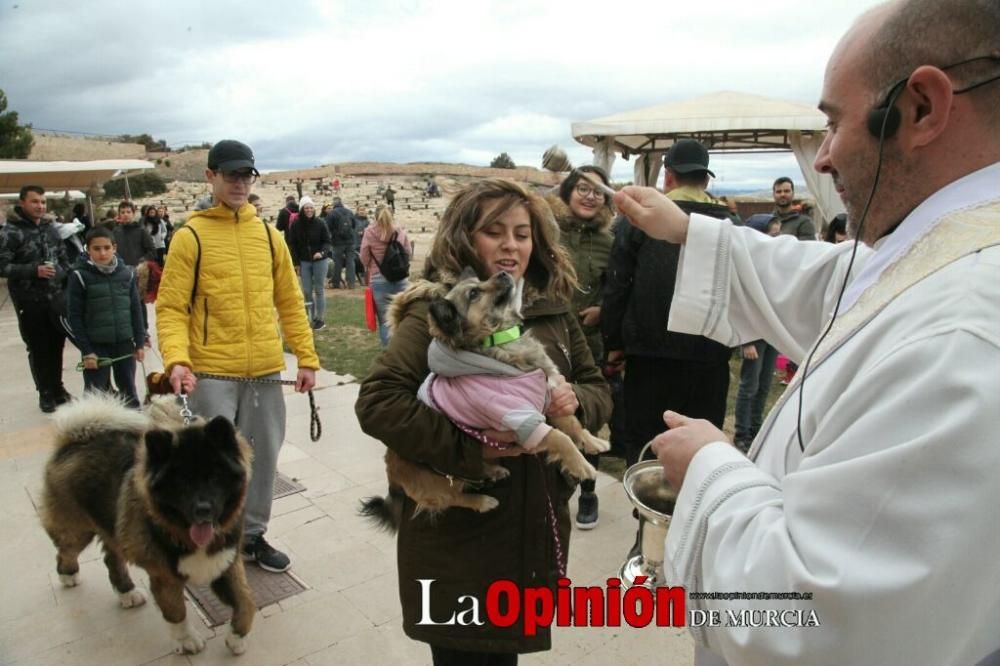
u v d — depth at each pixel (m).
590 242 4.33
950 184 1.02
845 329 1.08
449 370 1.84
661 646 2.95
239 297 3.31
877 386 0.88
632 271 3.66
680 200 3.66
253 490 3.54
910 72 1.01
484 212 1.99
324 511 4.24
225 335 3.30
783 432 1.20
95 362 5.58
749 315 1.81
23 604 3.31
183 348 3.12
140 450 2.75
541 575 2.00
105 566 3.61
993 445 0.74
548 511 2.00
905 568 0.76
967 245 0.91
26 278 6.20
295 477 4.75
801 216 7.03
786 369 7.39
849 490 0.82
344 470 4.88
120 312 5.75
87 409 3.23
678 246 3.47
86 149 54.06
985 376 0.76
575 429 2.04
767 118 8.60
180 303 3.20
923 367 0.83
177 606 2.87
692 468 1.17
